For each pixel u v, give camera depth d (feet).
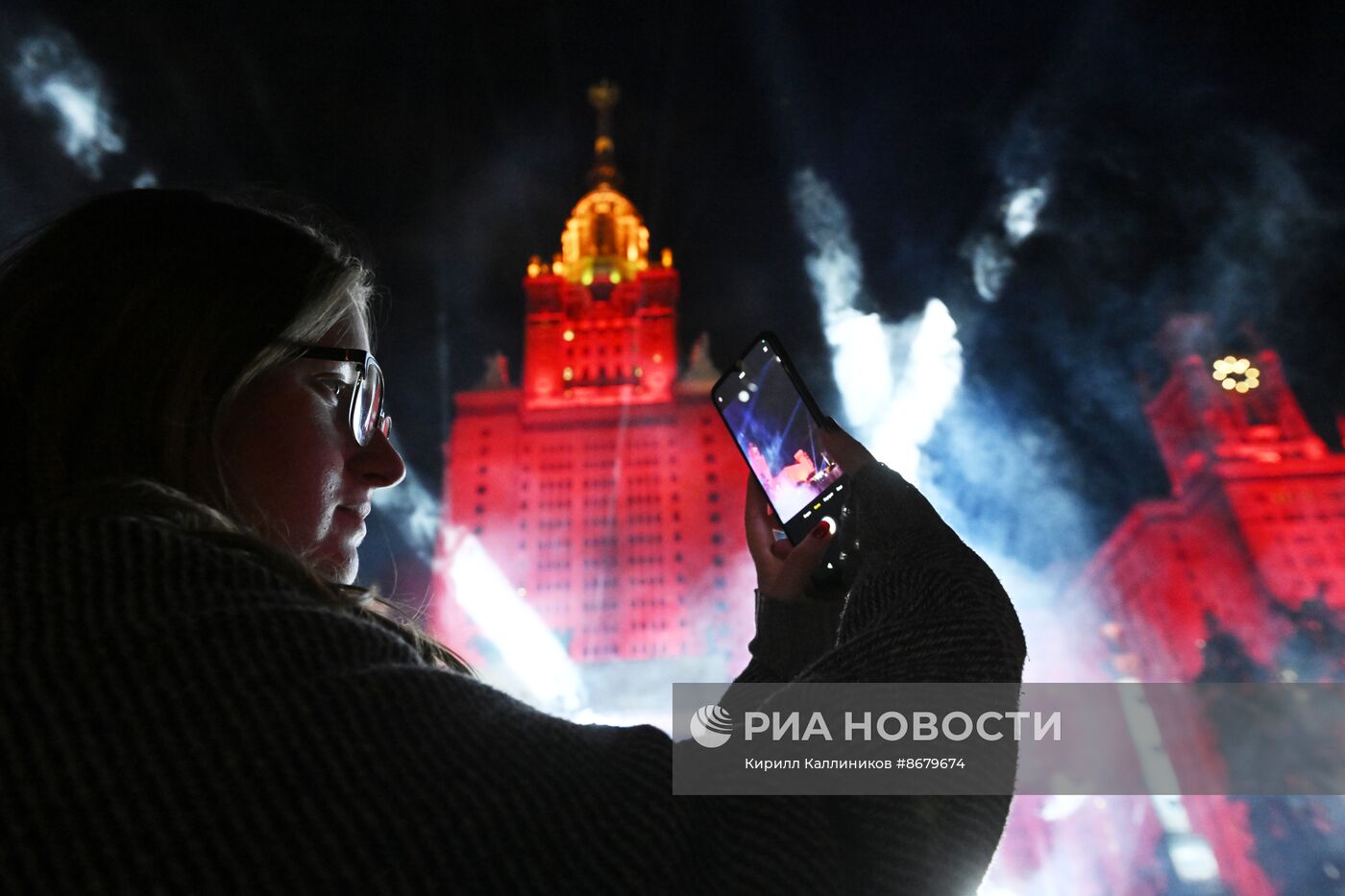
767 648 6.49
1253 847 188.85
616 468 289.53
